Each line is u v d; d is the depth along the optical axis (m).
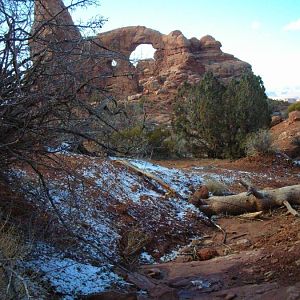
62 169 5.60
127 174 11.54
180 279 6.72
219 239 9.34
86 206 8.53
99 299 5.43
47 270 5.72
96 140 5.20
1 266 3.81
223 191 12.49
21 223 5.62
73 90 4.69
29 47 4.62
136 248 7.75
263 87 21.97
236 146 20.36
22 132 4.60
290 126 24.53
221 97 21.09
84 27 4.67
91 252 6.96
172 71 53.28
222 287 6.25
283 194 10.69
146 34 55.19
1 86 4.46
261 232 9.25
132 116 6.04
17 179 5.86
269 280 6.25
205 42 60.78
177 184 12.60
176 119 22.45
